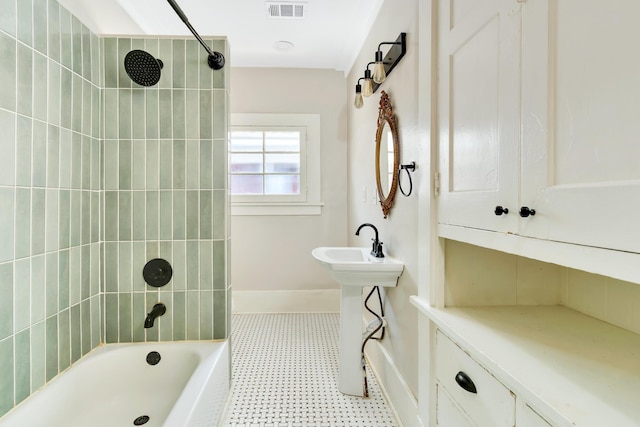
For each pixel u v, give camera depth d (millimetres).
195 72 1646
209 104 1657
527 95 658
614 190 486
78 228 1452
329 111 3047
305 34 2410
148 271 1643
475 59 860
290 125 3014
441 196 1064
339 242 3062
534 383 617
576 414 521
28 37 1150
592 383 618
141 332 1654
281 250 3039
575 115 552
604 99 501
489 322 947
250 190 3027
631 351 756
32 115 1175
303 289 3061
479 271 1098
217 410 1432
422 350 1173
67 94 1364
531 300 1110
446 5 1021
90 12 1583
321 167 3053
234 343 2367
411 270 1422
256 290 3031
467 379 850
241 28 2318
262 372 1952
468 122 900
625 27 470
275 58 2822
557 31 585
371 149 2162
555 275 1107
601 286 957
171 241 1658
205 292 1676
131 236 1642
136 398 1513
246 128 2982
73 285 1416
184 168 1655
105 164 1620
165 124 1643
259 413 1569
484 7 812
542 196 620
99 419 1398
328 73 3035
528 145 656
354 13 2135
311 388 1785
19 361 1125
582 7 537
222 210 1673
